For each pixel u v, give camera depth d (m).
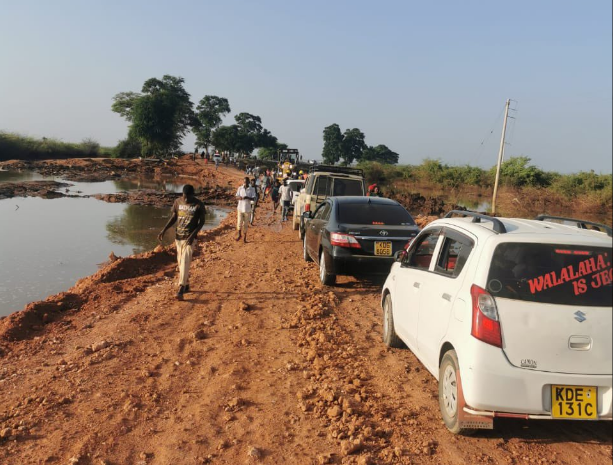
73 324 7.30
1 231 17.72
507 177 63.72
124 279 10.34
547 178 62.06
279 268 11.45
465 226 4.72
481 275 4.00
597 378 3.73
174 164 74.00
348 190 15.20
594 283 3.88
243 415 4.57
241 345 6.46
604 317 3.79
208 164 76.50
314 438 4.18
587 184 54.75
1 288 10.30
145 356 6.05
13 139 86.50
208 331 7.01
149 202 30.84
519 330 3.77
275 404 4.80
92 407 4.67
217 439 4.15
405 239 8.92
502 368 3.75
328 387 5.14
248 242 15.58
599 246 3.99
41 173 61.03
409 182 75.25
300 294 8.95
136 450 3.98
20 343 6.51
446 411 4.33
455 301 4.22
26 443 4.04
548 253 3.98
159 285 9.70
